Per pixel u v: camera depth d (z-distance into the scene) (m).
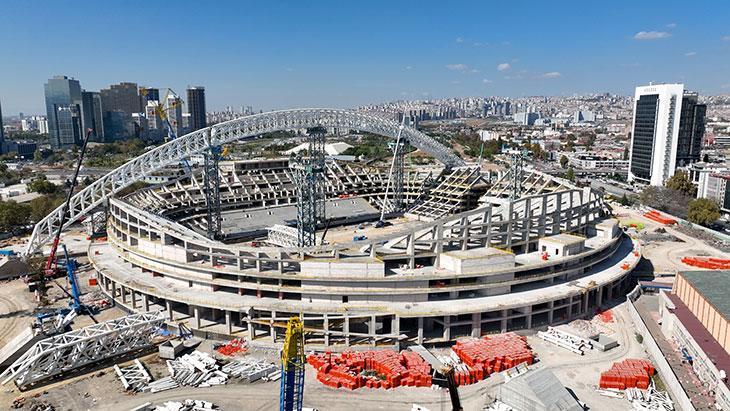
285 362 81.81
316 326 120.12
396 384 101.00
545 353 115.12
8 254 190.88
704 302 112.50
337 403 94.94
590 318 134.00
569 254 140.38
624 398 96.94
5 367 109.38
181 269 133.00
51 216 177.38
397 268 127.75
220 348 116.06
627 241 185.00
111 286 146.38
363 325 122.19
